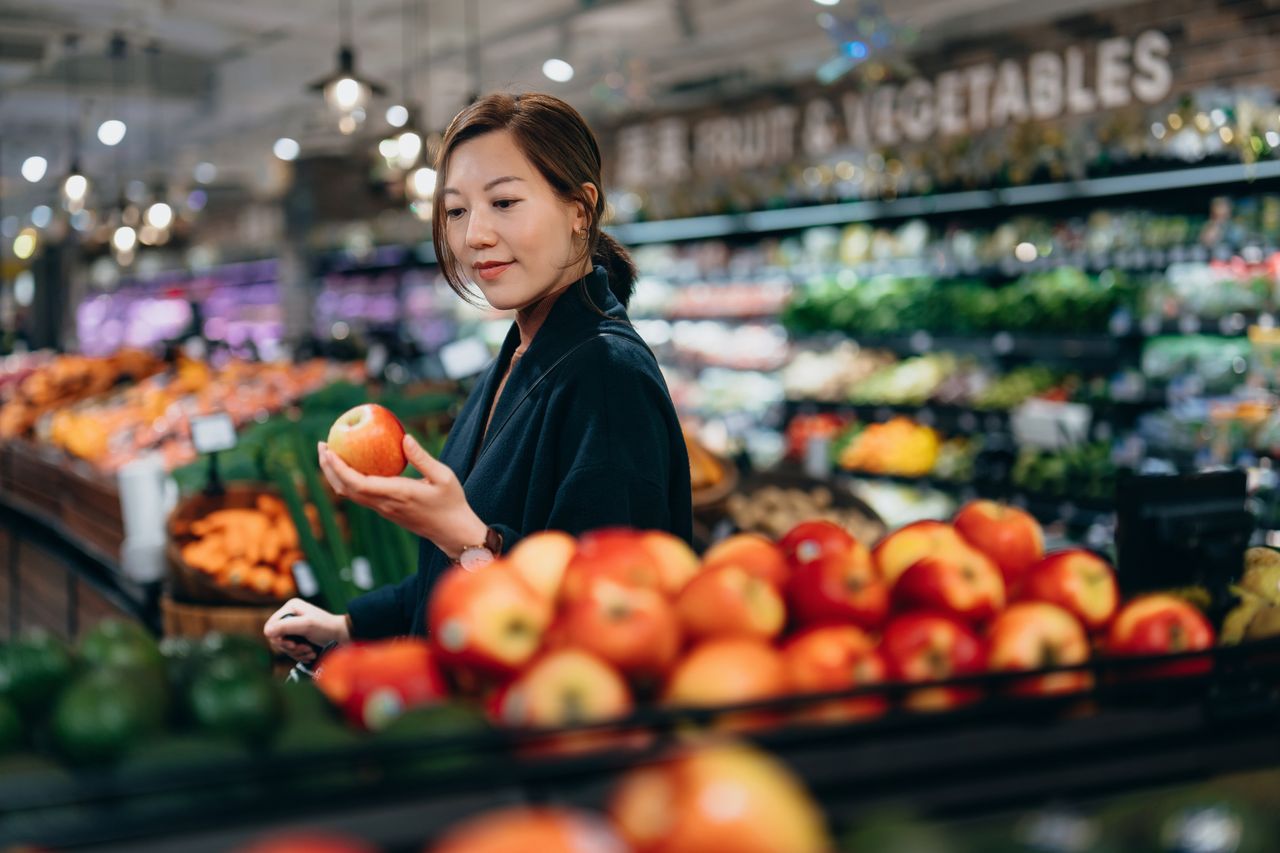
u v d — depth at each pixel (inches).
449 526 59.2
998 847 32.3
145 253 786.8
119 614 176.7
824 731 35.5
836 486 195.5
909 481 281.0
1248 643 41.5
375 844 31.3
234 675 39.3
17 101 481.4
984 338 285.6
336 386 170.6
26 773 36.2
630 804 28.6
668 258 399.2
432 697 40.7
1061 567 47.4
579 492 65.1
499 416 71.7
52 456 235.9
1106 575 47.5
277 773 30.3
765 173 331.0
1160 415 232.2
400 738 34.9
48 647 41.5
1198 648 42.4
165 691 39.3
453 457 77.4
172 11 367.2
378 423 60.4
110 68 449.4
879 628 43.9
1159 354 243.6
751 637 40.2
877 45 283.3
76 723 36.5
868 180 299.6
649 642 37.8
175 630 140.3
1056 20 256.1
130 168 656.4
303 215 585.9
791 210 326.6
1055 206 275.4
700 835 26.7
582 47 386.6
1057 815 33.0
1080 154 249.4
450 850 25.8
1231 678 41.6
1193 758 40.1
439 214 75.1
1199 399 231.5
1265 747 41.3
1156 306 242.4
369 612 73.9
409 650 42.1
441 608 40.7
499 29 377.1
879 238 318.0
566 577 42.1
